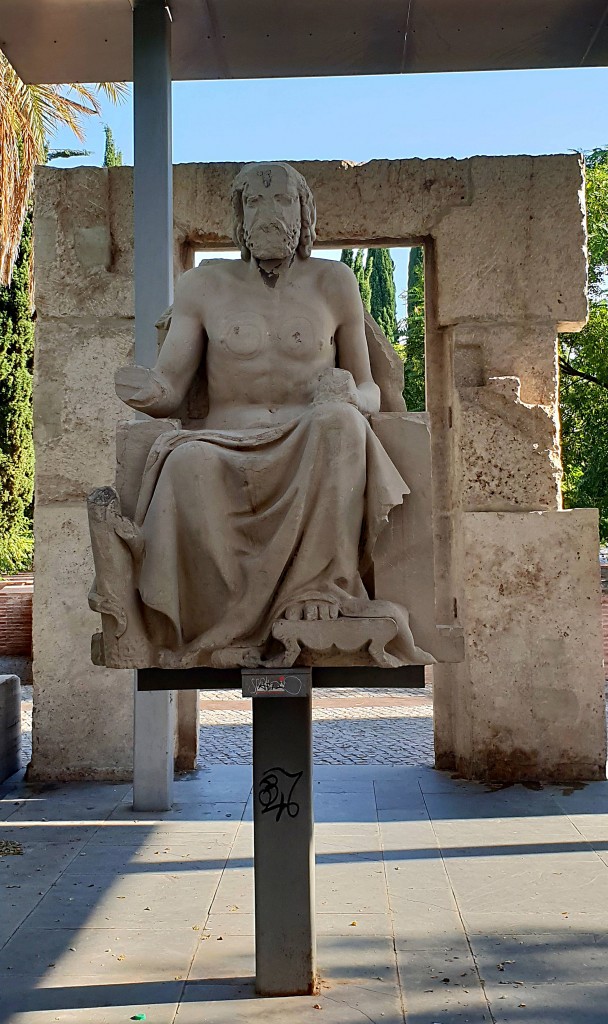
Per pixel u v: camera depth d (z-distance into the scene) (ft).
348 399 11.50
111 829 19.33
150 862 17.29
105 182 24.13
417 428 11.73
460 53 22.29
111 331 23.89
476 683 23.03
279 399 12.62
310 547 10.94
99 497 10.87
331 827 19.35
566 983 12.36
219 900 15.35
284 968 11.99
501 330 23.82
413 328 65.00
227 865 17.07
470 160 24.02
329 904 15.14
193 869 16.88
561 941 13.66
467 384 23.85
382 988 12.19
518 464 23.43
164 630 11.17
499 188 23.86
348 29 21.30
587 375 48.14
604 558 61.52
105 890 15.87
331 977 12.51
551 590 23.17
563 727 23.00
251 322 12.67
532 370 23.82
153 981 12.44
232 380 12.64
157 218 20.39
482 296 23.80
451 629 11.44
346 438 11.00
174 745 23.68
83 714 23.38
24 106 48.49
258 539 11.18
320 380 11.66
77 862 17.31
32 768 23.34
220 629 10.94
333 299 12.98
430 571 11.54
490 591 23.17
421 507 11.62
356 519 11.06
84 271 24.02
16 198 48.44
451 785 22.63
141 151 20.43
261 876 11.99
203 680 11.53
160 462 11.43
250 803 21.15
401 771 24.17
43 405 23.80
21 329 75.92
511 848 17.93
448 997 11.94
